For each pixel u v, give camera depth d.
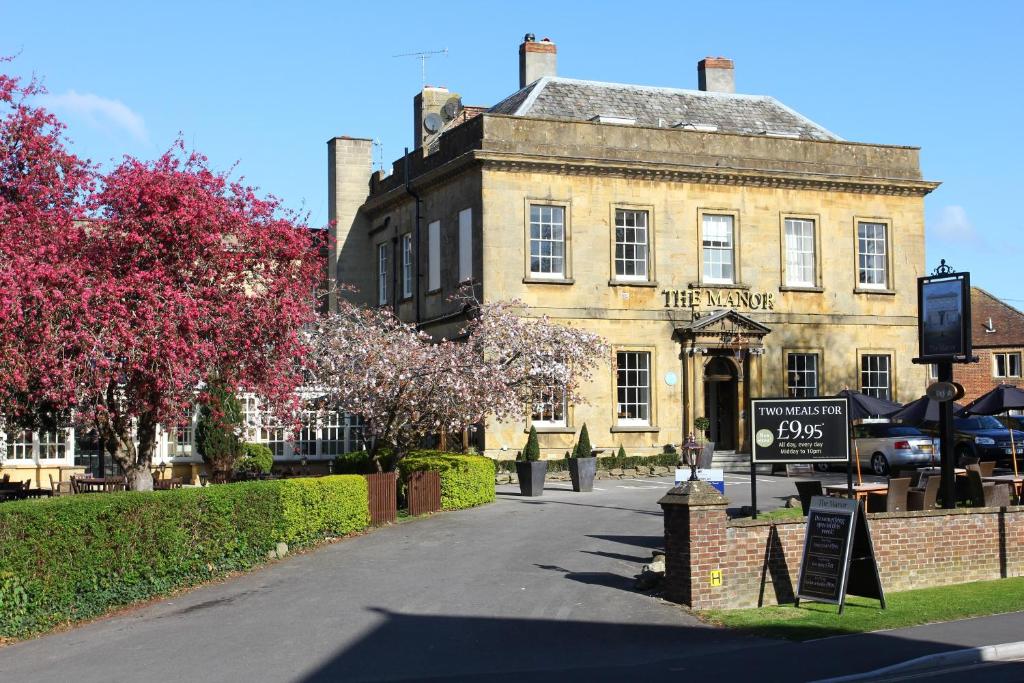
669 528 16.03
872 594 15.84
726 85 44.75
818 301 40.25
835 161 40.72
